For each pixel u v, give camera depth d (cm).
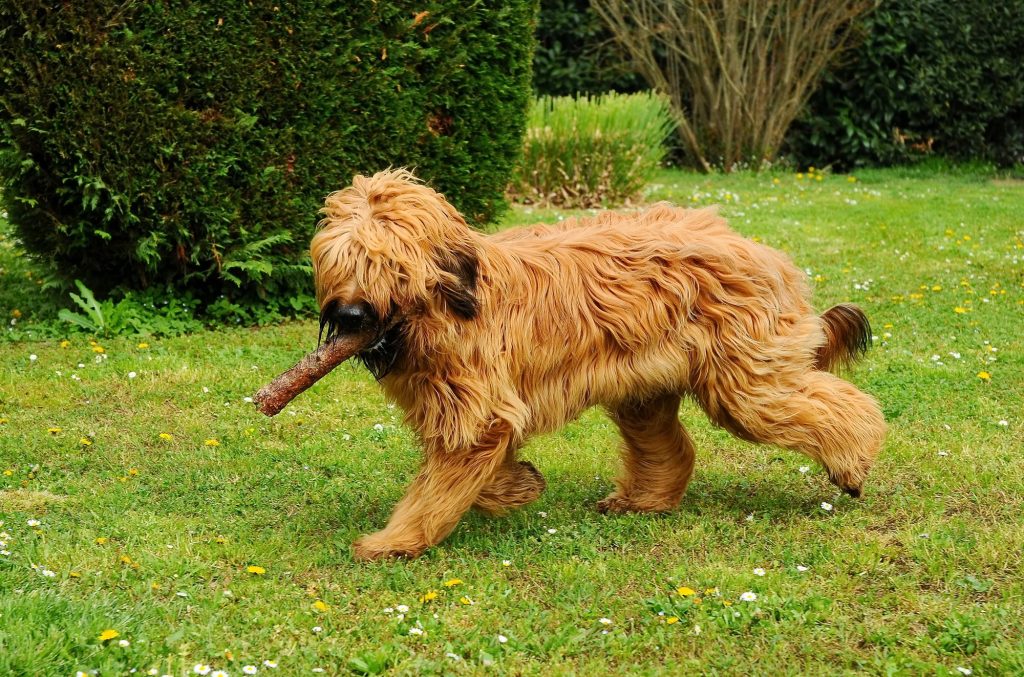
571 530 512
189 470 582
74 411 664
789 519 523
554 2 1755
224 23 788
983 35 1702
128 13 761
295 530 511
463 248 448
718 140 1747
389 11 852
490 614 424
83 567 452
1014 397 695
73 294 817
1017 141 1759
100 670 367
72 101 752
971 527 502
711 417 511
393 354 454
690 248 489
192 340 811
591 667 387
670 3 1684
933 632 408
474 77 908
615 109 1410
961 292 954
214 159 805
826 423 496
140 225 802
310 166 844
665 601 433
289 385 440
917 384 721
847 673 382
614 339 486
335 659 389
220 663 382
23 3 732
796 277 521
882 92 1736
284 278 880
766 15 1675
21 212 803
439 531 473
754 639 406
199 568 456
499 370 465
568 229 518
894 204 1359
